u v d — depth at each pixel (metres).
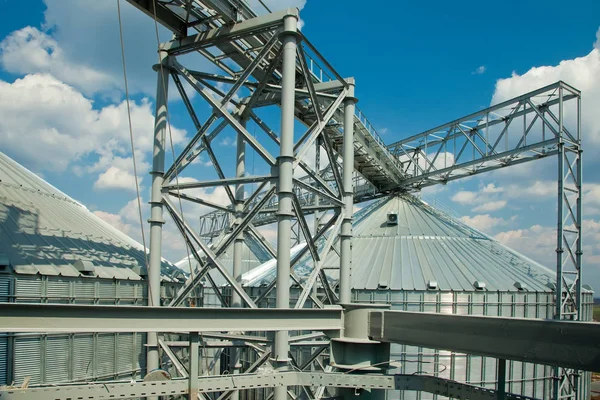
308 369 26.70
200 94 20.97
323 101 28.47
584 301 40.59
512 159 38.97
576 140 34.88
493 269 38.69
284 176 18.66
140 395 11.54
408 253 39.75
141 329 11.42
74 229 24.66
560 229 33.06
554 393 32.47
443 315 12.12
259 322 13.15
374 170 44.50
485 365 33.62
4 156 27.66
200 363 31.67
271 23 19.52
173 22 21.34
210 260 19.97
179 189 20.77
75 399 10.94
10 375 17.20
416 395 32.59
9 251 18.89
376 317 14.01
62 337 19.09
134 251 27.38
